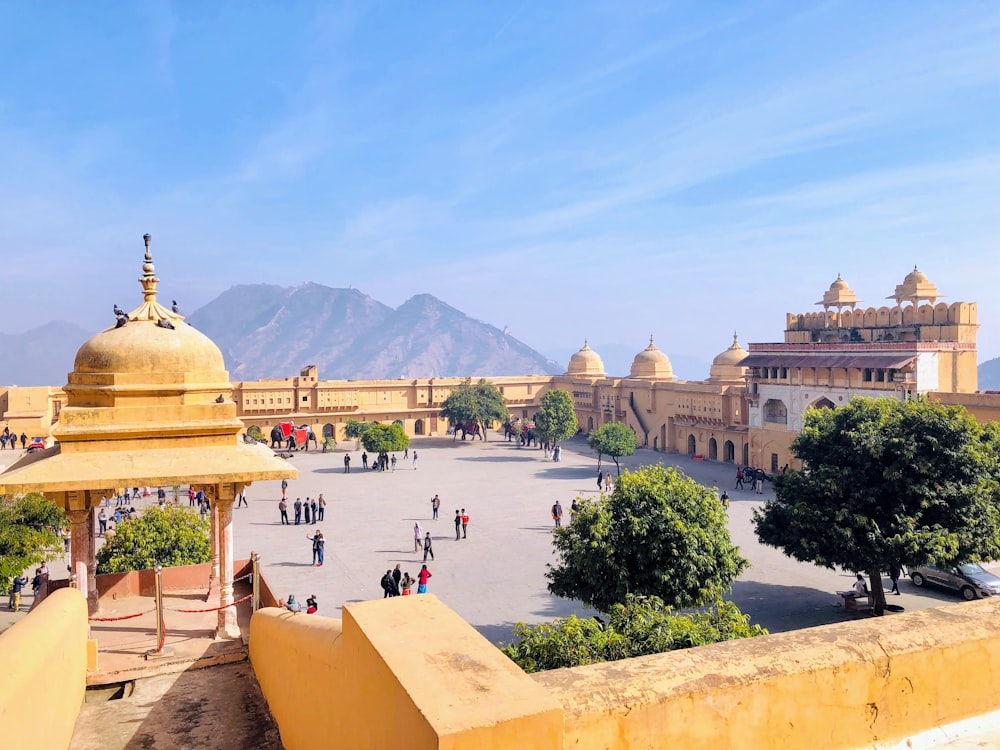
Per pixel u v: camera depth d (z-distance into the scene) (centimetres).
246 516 3788
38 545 1995
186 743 732
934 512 2023
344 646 443
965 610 449
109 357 1069
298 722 630
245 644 1013
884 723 389
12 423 5044
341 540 3253
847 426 2184
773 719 358
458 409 6925
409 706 305
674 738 333
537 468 5403
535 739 289
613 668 354
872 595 2250
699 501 1803
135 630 1077
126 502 3884
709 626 1295
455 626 398
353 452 6397
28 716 496
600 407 7388
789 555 2259
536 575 2712
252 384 6694
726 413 5597
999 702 422
